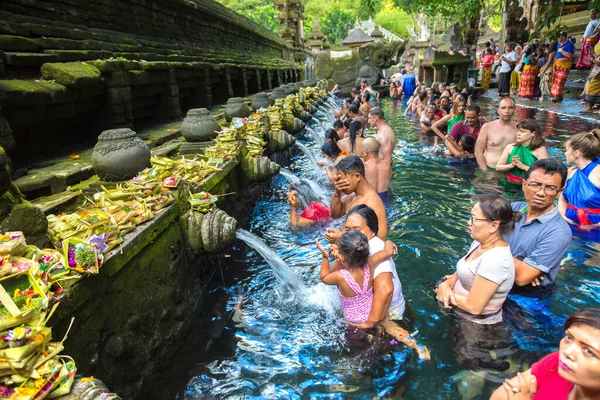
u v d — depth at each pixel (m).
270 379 2.65
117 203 2.70
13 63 3.79
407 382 2.54
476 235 2.85
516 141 6.18
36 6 4.57
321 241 4.67
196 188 3.58
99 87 4.88
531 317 3.02
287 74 21.08
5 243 1.68
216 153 4.70
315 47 37.88
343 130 8.63
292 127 8.82
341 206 4.87
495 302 2.91
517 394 1.88
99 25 5.82
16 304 1.56
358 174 3.72
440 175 6.72
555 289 3.30
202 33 10.44
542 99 14.63
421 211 5.21
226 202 4.56
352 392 2.51
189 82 8.56
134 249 2.45
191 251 3.33
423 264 3.92
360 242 2.73
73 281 1.91
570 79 15.94
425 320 3.08
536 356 2.66
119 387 2.24
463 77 18.58
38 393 1.51
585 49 15.05
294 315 3.31
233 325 3.23
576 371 1.48
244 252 4.46
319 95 17.39
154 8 7.61
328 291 3.57
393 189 6.09
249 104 9.89
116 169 3.24
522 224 3.35
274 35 21.06
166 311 2.82
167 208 3.02
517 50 16.61
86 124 5.12
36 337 1.54
